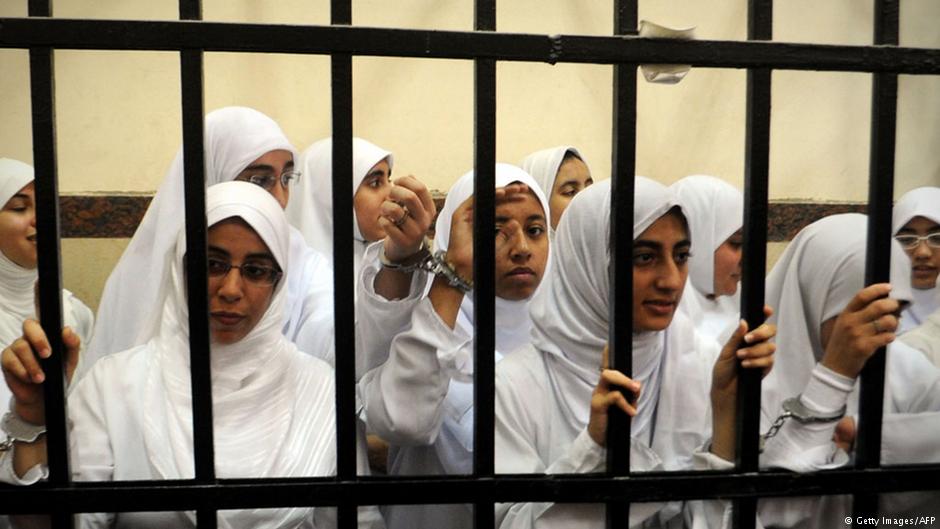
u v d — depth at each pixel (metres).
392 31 0.95
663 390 1.58
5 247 1.74
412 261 1.62
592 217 1.58
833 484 1.09
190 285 0.97
